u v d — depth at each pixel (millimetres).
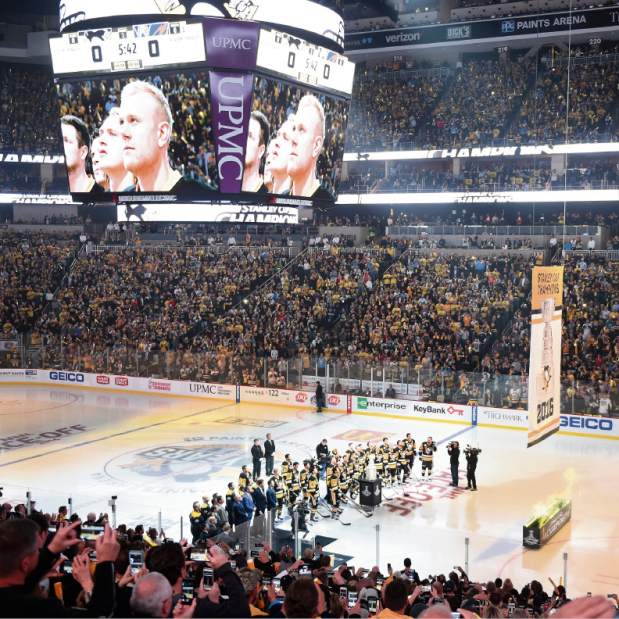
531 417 19406
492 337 38062
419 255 44750
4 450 29766
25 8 49281
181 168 24297
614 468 27312
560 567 18609
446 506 23328
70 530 3719
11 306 46844
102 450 29719
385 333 39094
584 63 49000
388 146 48344
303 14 24703
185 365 40250
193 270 47094
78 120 24984
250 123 23906
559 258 41438
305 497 22078
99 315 45094
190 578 8469
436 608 3020
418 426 33938
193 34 22906
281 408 37719
